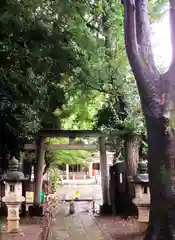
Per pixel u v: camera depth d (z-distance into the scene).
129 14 4.21
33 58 6.64
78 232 7.14
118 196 10.47
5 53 6.23
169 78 3.96
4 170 7.64
